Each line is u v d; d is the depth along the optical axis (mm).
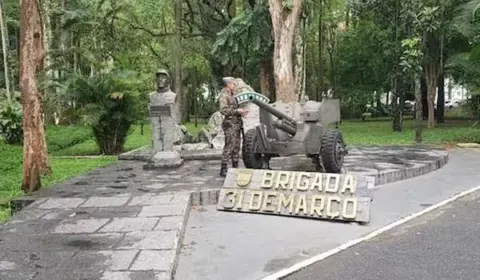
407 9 16453
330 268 4762
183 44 24203
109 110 13812
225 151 8664
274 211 6852
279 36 14500
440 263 4848
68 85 13500
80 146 16703
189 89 33750
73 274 4363
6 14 25703
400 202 7602
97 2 21000
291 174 7066
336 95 27500
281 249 5410
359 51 24922
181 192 7402
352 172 9023
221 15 21938
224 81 8742
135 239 5273
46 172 9750
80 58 18719
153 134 9922
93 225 5809
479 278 4449
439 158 11039
